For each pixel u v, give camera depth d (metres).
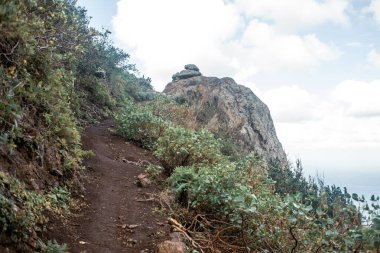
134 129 13.34
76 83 14.80
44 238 4.42
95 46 16.09
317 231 4.82
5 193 3.85
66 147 7.19
